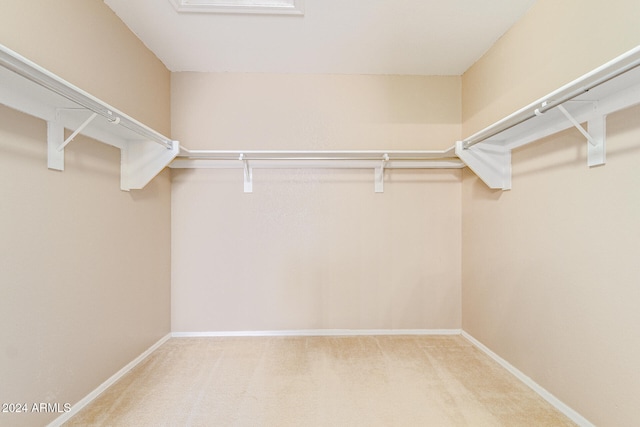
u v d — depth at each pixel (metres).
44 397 1.27
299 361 1.99
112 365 1.70
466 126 2.39
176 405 1.51
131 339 1.89
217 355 2.08
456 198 2.45
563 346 1.45
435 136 2.47
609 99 1.20
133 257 1.91
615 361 1.19
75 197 1.44
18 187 1.16
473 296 2.29
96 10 1.57
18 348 1.16
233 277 2.43
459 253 2.46
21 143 1.17
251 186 2.43
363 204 2.46
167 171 2.35
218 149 2.41
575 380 1.38
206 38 1.96
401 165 2.45
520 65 1.75
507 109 1.87
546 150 1.56
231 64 2.30
